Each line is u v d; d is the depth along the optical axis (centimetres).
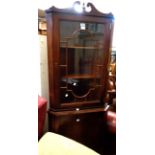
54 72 162
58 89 167
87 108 179
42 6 174
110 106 189
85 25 166
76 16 157
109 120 181
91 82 182
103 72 179
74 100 176
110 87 193
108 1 193
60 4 185
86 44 174
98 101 183
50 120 173
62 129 171
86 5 160
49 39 159
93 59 179
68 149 97
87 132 181
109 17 167
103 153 185
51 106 172
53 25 152
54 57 159
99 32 172
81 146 101
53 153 93
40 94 183
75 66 175
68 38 164
